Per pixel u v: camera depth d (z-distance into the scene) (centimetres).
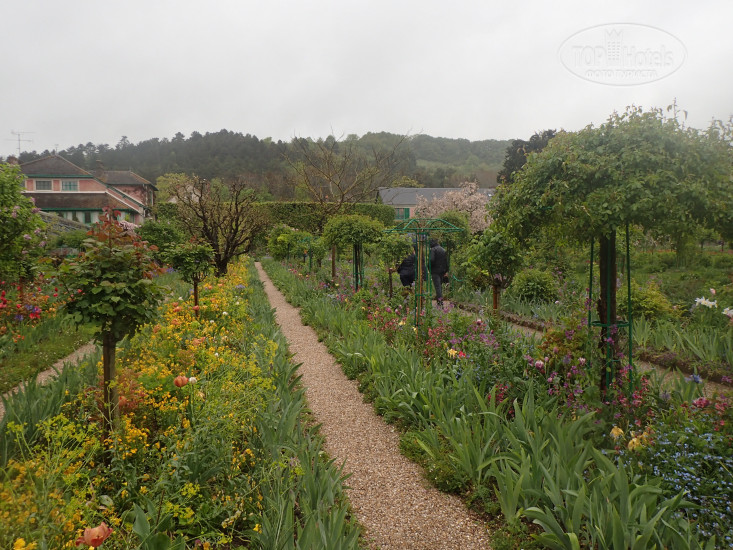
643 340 685
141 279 356
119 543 227
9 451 318
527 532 285
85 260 350
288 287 1429
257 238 2480
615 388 393
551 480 286
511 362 466
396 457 395
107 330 343
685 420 331
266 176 4966
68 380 424
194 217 1572
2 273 903
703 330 702
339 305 982
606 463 297
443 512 318
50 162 3491
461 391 436
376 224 1155
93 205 3341
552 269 1107
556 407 383
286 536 245
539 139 2880
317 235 2088
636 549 239
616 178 365
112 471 277
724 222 359
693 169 357
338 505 291
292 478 305
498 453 353
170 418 350
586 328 430
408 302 844
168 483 255
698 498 278
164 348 512
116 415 324
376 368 549
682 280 1287
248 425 361
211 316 755
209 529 261
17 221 859
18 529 195
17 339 675
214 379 398
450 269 1256
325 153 2105
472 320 639
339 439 429
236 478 290
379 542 288
